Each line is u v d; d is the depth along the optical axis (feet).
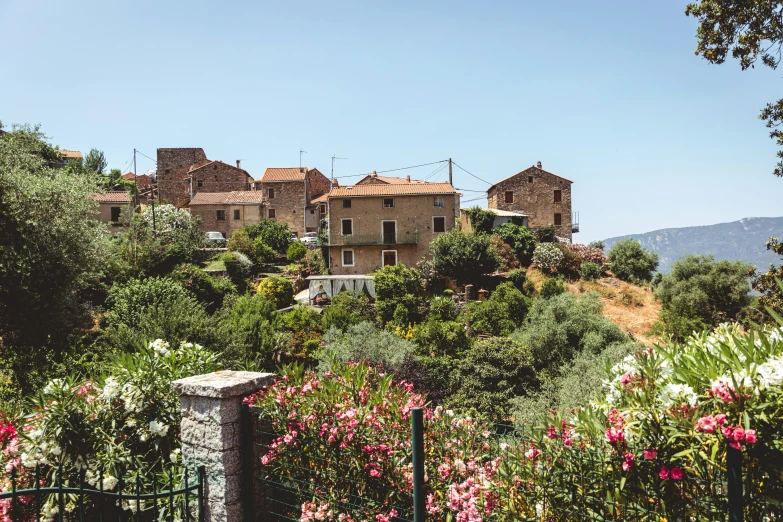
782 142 38.96
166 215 154.71
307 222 196.34
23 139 77.61
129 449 16.93
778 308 41.14
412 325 104.83
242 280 133.59
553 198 180.45
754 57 37.68
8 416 18.22
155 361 17.93
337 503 13.79
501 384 71.82
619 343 82.99
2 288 62.13
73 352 61.72
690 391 9.49
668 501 9.39
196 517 14.71
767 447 8.39
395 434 13.38
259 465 15.02
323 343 91.09
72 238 68.18
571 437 10.74
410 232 145.69
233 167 212.64
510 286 111.55
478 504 11.71
